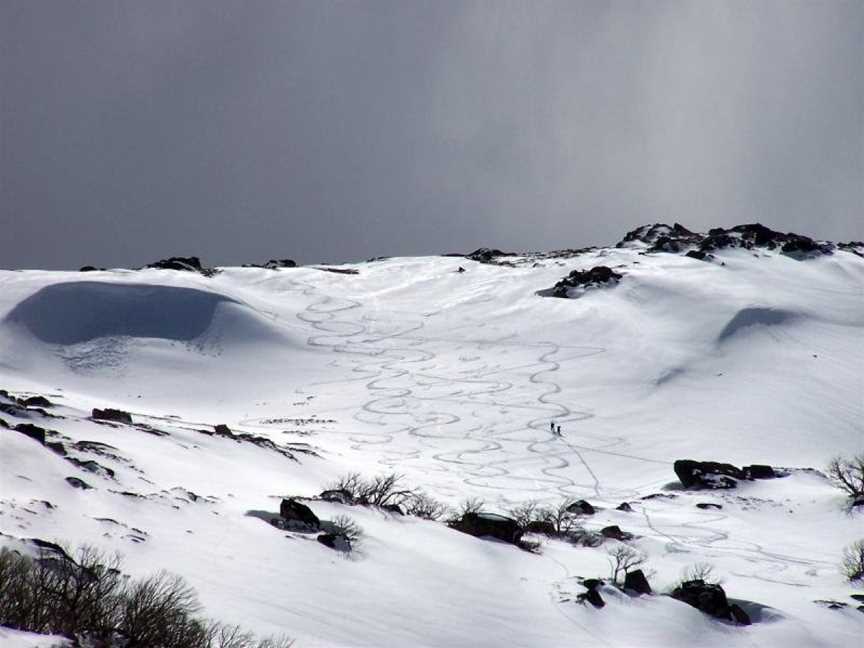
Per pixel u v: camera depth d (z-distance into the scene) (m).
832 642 52.53
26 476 44.47
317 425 155.12
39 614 25.73
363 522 54.09
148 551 39.00
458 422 158.62
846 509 100.06
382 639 36.84
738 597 61.22
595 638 44.31
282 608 36.91
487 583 48.06
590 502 111.56
